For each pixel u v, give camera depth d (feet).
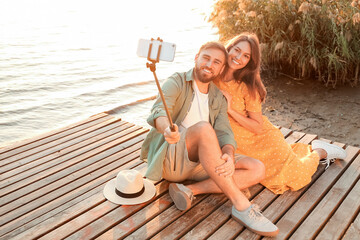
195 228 9.11
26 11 47.78
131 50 32.73
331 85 23.20
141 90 23.50
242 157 10.18
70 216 9.31
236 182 9.93
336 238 9.12
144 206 9.79
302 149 12.42
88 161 12.02
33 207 9.70
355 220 9.82
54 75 25.53
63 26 40.83
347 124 18.47
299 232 9.27
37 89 22.89
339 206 10.37
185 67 28.12
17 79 24.35
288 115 19.44
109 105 21.11
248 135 11.05
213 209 9.85
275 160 10.89
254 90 10.46
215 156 8.87
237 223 9.37
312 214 9.97
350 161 12.85
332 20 22.17
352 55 22.36
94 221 9.18
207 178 10.25
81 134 13.85
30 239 8.55
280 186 10.78
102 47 33.37
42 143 13.08
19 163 11.75
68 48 32.55
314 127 18.16
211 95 10.02
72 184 10.77
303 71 23.22
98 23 43.19
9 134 17.39
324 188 11.17
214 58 9.20
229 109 10.43
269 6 23.13
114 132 14.16
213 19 26.50
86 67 27.61
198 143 9.00
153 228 9.03
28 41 34.04
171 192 9.80
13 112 19.61
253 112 10.66
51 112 19.93
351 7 22.66
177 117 9.91
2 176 10.98
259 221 9.00
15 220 9.18
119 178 9.92
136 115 19.90
